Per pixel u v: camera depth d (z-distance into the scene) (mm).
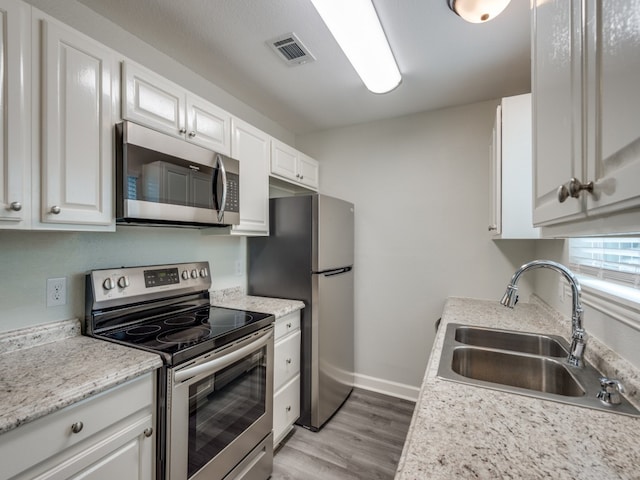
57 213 1087
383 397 2668
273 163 2326
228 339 1451
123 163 1275
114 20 1560
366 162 2865
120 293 1514
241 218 2004
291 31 1640
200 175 1612
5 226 978
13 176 984
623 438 678
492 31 1608
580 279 1380
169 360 1175
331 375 2342
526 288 2318
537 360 1196
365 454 1932
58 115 1098
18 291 1249
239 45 1758
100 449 987
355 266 2869
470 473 567
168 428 1169
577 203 591
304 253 2225
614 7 468
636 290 1088
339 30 1466
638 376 872
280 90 2271
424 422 741
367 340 2820
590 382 978
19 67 998
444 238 2562
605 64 496
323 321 2240
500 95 2324
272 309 1945
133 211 1286
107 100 1258
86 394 933
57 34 1097
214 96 2195
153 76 1445
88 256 1476
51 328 1321
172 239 1886
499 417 762
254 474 1630
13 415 786
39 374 1010
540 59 858
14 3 988
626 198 427
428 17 1504
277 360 1933
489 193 2324
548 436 685
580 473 570
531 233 1567
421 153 2646
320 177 3076
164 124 1495
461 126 2510
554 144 738
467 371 1278
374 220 2816
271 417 1776
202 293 1987
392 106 2525
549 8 782
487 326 1634
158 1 1432
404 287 2693
